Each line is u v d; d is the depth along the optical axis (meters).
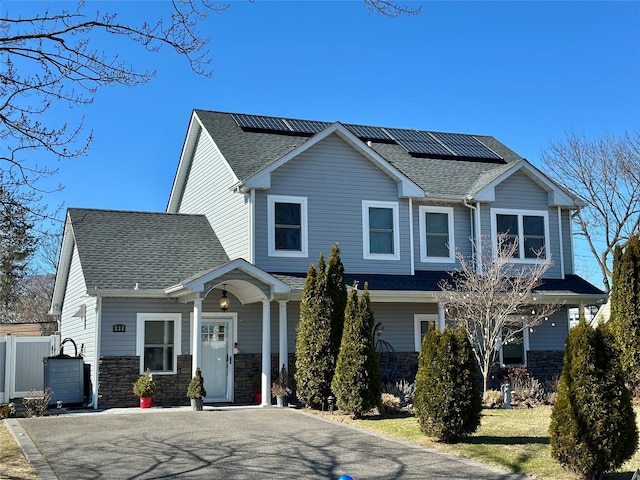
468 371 12.58
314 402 17.19
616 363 9.95
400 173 21.42
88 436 13.21
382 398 16.62
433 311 22.08
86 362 19.91
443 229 22.34
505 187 22.86
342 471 10.44
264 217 19.95
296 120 25.64
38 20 8.73
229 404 19.14
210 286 17.80
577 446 9.77
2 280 21.61
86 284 18.28
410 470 10.50
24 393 22.59
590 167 33.69
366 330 15.78
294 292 18.66
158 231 22.06
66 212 21.97
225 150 21.59
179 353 19.16
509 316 20.31
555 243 23.27
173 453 11.66
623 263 18.41
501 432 13.73
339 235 20.77
